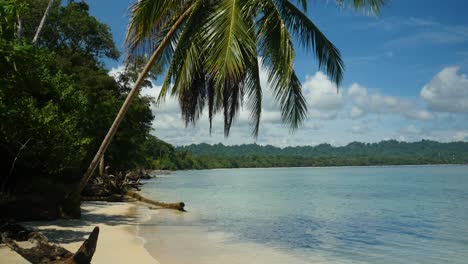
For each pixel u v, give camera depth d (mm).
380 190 40062
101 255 9461
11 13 7746
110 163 36031
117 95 38312
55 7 32781
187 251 10797
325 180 63656
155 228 14469
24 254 5742
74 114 15109
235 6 9336
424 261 10680
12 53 8102
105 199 23547
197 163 165000
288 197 31297
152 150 107188
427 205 25641
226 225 16047
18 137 11617
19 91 9961
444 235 14711
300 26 11523
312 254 11227
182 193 35406
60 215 14156
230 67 8688
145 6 11562
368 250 11945
